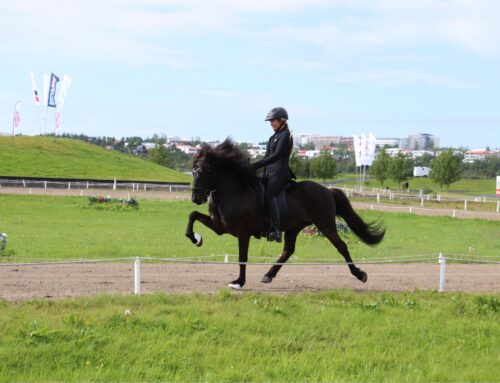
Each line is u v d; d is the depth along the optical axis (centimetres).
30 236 2300
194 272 1457
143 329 909
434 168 8744
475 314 1081
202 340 891
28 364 794
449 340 952
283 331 945
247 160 1148
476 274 1560
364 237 1283
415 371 830
